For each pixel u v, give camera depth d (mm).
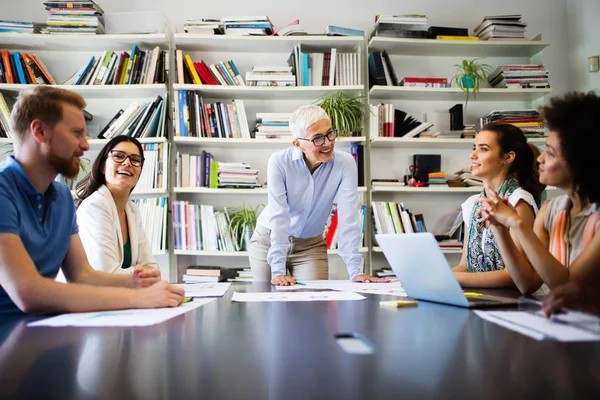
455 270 1787
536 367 510
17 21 3422
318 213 2320
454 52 3660
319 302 1115
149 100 3533
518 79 3506
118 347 641
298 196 2223
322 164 2162
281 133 3354
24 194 1222
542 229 1478
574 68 3799
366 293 1312
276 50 3588
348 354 591
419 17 3459
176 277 3332
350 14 3711
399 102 3674
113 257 1869
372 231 3404
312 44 3477
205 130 3344
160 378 494
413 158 3568
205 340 684
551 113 1215
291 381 480
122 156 2020
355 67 3449
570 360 535
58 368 537
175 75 3428
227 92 3424
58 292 990
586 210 1314
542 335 660
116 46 3432
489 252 1645
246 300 1168
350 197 2223
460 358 558
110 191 2023
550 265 1177
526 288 1295
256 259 2453
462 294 974
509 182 1745
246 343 662
